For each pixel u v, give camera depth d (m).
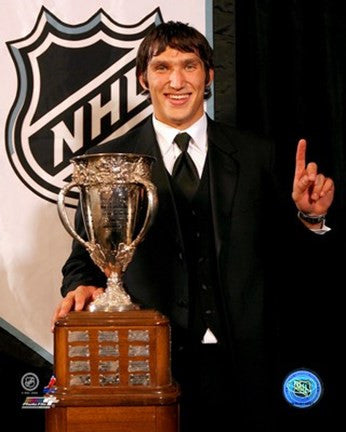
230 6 1.93
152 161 1.43
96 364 1.31
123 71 1.95
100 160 1.37
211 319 1.53
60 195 1.40
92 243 1.39
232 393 1.54
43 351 1.93
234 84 1.93
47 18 1.95
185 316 1.51
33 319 1.93
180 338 1.52
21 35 1.94
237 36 1.94
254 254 1.55
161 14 1.95
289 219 1.63
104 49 1.95
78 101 1.94
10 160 1.93
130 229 1.39
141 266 1.54
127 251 1.38
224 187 1.57
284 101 1.94
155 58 1.57
